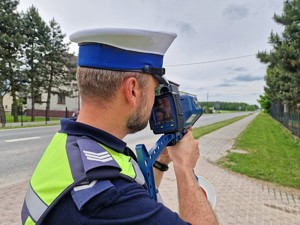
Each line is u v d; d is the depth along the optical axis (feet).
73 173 2.15
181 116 3.16
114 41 2.51
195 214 2.70
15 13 67.62
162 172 3.79
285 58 36.22
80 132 2.56
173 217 2.23
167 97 3.09
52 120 86.84
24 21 71.20
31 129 54.08
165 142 3.14
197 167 23.58
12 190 15.74
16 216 12.06
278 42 40.86
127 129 2.71
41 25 74.79
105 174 2.12
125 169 2.39
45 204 2.12
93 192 2.00
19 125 64.44
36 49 75.00
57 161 2.35
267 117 151.53
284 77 44.01
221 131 58.85
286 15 38.32
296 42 36.40
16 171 20.68
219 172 22.16
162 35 2.72
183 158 3.14
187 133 3.36
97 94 2.58
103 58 2.53
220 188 17.92
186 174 3.01
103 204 1.98
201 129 61.36
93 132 2.53
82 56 2.64
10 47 66.08
